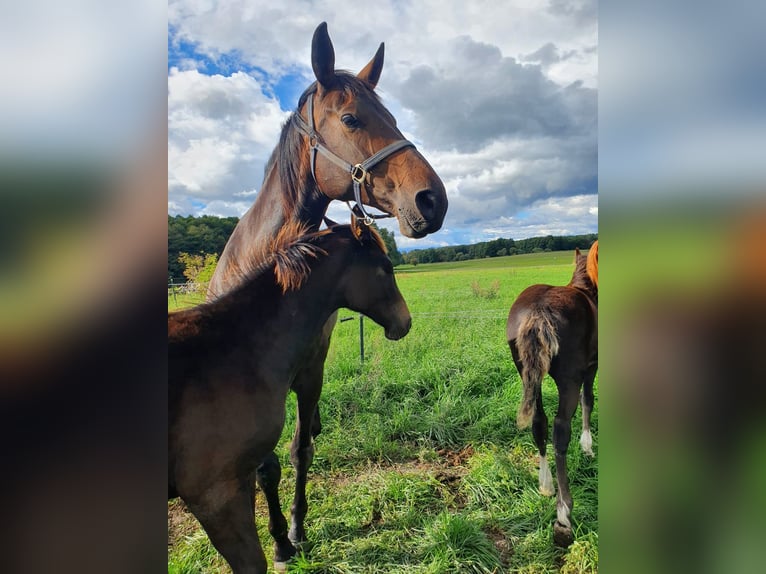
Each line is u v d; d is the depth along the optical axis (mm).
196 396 1281
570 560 2123
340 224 1739
